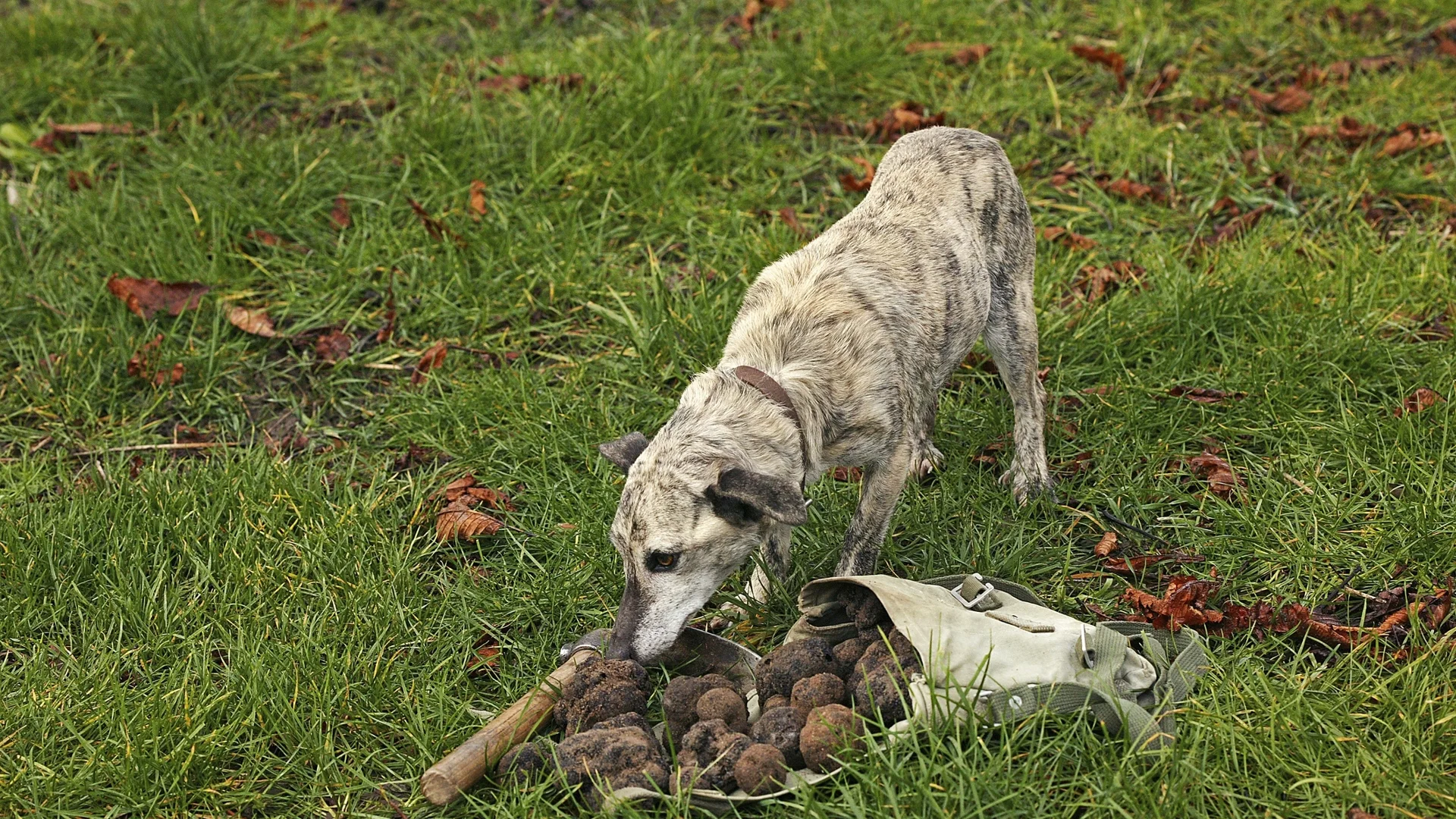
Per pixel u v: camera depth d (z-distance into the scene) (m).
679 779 2.50
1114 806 2.47
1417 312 3.10
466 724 2.65
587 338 3.18
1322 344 3.03
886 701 2.54
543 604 2.79
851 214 2.88
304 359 3.19
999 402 3.05
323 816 2.58
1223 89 3.57
